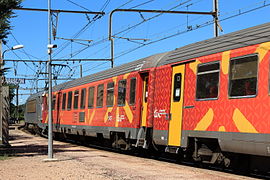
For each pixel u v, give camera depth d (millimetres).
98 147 22328
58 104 26734
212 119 11273
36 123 33719
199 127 11789
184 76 12758
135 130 15500
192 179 9805
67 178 10000
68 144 23719
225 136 10734
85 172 11047
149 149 16438
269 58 9617
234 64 10695
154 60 14930
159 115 13906
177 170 11516
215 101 11211
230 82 10758
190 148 12695
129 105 16219
